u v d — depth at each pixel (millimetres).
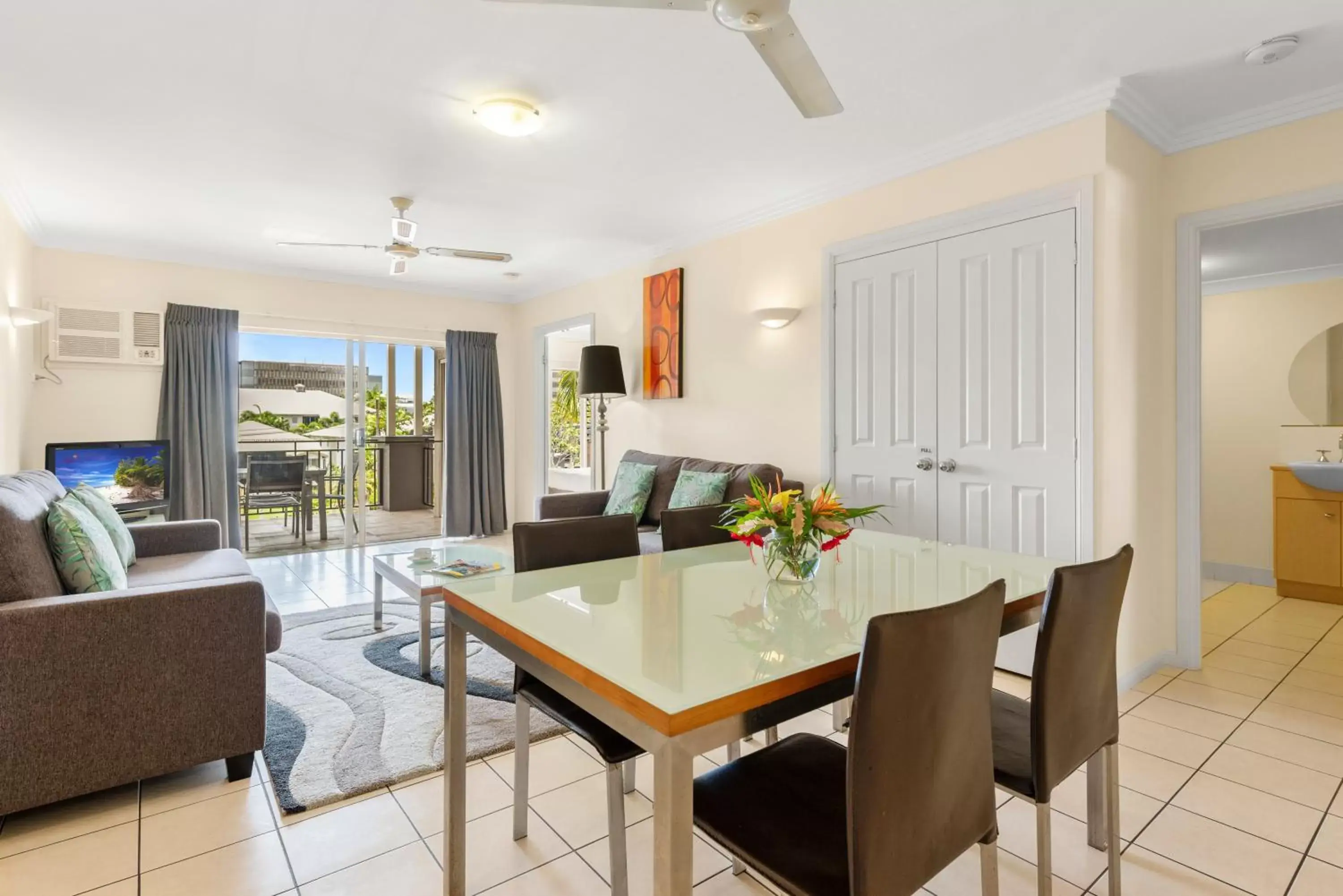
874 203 3559
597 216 4297
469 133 3053
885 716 970
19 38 2303
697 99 2754
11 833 1863
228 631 2102
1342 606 4191
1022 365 2990
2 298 3721
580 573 1831
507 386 6996
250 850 1796
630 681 1055
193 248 4996
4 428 3811
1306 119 2748
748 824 1171
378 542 6457
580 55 2420
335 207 4102
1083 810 2004
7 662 1806
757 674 1088
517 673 1865
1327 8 2172
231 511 5391
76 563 2258
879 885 984
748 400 4293
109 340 4898
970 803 1140
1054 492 2889
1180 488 3125
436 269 5688
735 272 4375
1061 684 1342
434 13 2172
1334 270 4371
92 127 2986
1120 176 2795
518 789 1855
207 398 5266
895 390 3479
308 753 2295
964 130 3066
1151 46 2393
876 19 2225
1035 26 2271
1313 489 4289
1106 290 2729
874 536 2420
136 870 1707
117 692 1948
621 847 1543
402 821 1941
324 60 2445
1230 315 4816
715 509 2473
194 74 2543
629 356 5352
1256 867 1733
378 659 3184
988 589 1144
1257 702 2750
